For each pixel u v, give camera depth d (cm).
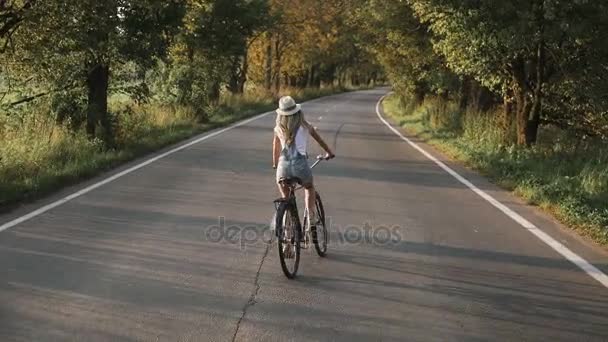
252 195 1087
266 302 568
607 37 1384
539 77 1609
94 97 1694
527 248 777
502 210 1006
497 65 1620
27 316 520
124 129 1777
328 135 2372
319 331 504
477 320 536
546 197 1050
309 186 694
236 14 2950
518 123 1720
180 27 1791
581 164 1397
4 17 1197
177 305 555
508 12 1398
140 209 949
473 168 1508
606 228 834
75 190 1096
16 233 788
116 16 1479
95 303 554
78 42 1398
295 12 5562
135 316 527
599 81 1527
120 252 716
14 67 1539
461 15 1461
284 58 6003
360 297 588
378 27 2961
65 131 1559
